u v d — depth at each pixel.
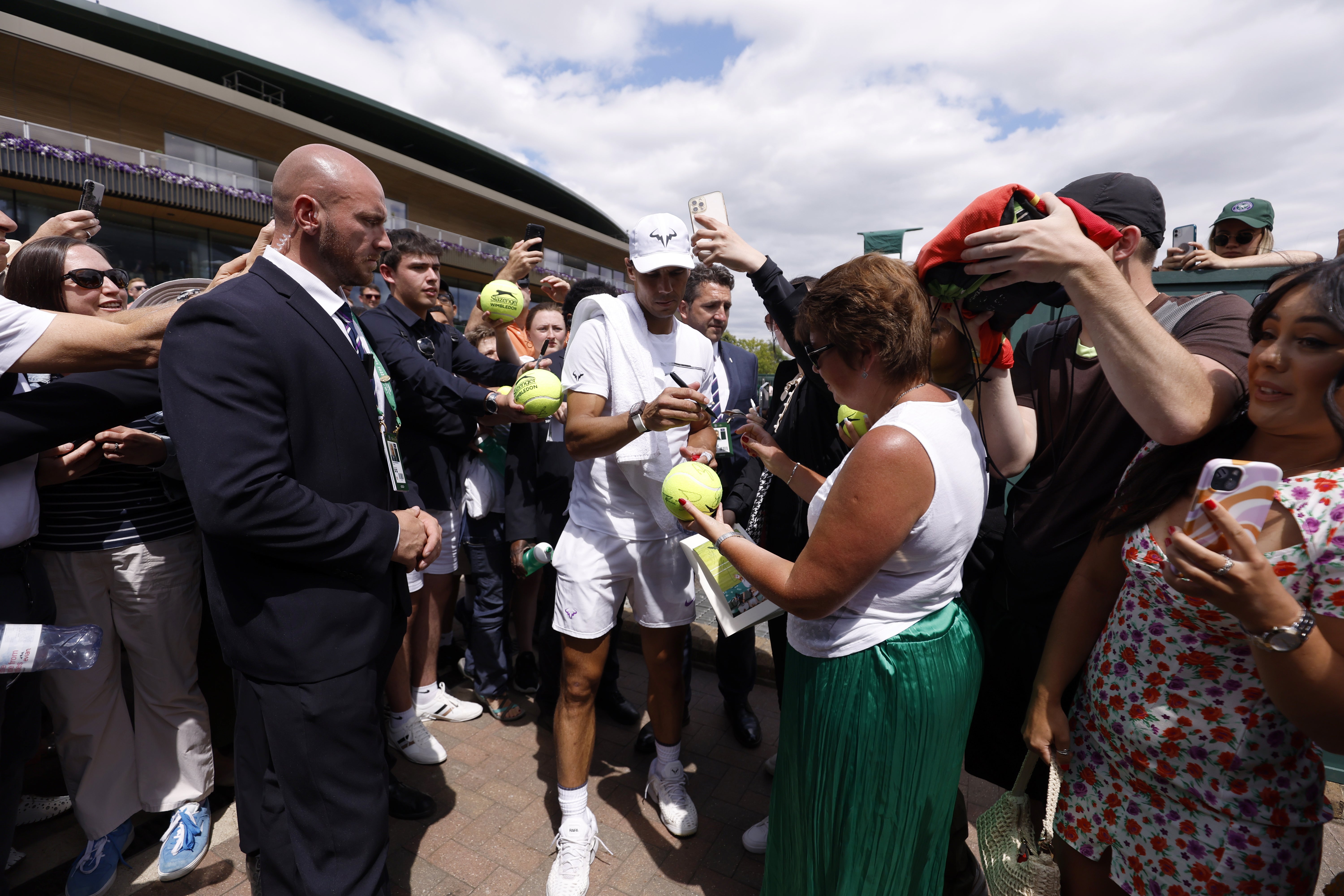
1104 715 1.40
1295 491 1.08
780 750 1.63
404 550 1.74
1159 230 1.59
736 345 3.20
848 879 1.47
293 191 1.62
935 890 1.54
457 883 2.24
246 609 1.57
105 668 2.16
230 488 1.39
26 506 1.75
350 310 1.79
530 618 3.68
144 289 6.58
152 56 26.45
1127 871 1.37
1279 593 0.95
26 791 2.58
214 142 23.11
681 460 2.29
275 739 1.60
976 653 1.49
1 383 1.60
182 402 1.42
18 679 1.83
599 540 2.31
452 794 2.72
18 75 18.62
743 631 3.03
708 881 2.27
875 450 1.25
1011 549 1.80
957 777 1.51
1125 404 1.23
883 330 1.29
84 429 1.69
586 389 2.27
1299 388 1.05
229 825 2.49
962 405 1.42
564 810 2.26
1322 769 1.25
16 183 17.02
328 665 1.60
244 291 1.52
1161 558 1.27
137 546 2.15
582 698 2.27
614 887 2.24
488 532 3.33
